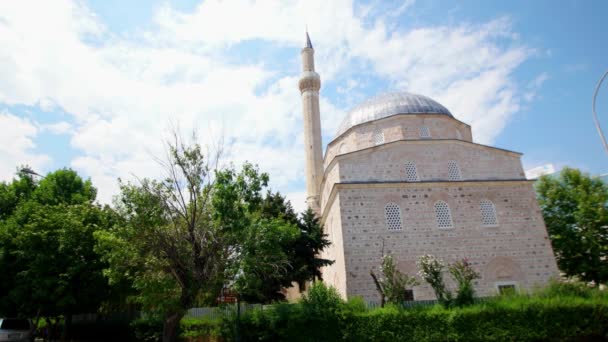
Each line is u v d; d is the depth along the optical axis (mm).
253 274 17672
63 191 30844
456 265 21016
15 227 23906
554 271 25422
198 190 18516
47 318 25828
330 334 17156
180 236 17922
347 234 25047
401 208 26062
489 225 26234
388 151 28250
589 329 17109
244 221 17328
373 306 20172
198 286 16891
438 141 28750
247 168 18453
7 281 23078
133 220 17047
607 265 27719
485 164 28500
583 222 29078
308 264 25109
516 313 17250
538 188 32562
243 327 18297
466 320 17094
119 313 25828
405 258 24781
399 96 34500
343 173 27328
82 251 22062
